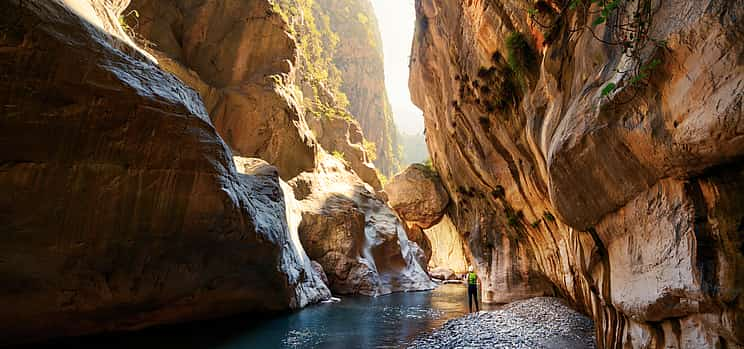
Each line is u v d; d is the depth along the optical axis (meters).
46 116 8.16
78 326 10.12
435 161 30.62
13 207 8.27
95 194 9.27
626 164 5.41
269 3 29.80
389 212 31.06
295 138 28.55
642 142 4.93
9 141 7.94
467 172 21.22
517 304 16.39
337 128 41.91
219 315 14.06
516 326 12.44
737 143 3.75
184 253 11.68
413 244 34.88
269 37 29.67
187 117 10.44
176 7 26.70
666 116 4.54
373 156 52.66
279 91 28.23
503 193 16.91
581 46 7.02
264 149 27.19
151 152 9.88
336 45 82.50
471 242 23.30
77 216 9.16
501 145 14.60
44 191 8.55
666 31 4.37
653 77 4.62
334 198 27.52
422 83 23.56
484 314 14.66
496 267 20.39
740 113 3.54
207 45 27.47
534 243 16.56
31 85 7.86
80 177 8.95
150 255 10.87
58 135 8.42
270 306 15.76
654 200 5.17
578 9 7.33
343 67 82.81
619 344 6.73
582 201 6.55
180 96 10.53
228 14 28.39
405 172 35.19
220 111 26.17
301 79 42.41
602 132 5.46
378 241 27.59
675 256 4.73
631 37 5.18
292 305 16.75
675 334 5.03
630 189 5.55
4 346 9.09
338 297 22.16
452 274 39.59
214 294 13.29
